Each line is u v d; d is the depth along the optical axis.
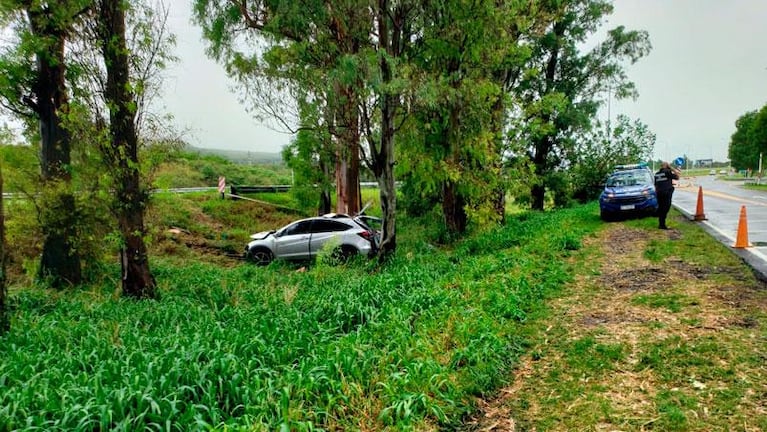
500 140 15.22
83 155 9.17
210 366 4.01
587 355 4.64
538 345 5.08
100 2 8.83
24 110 10.49
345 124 11.31
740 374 3.95
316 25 10.36
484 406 3.90
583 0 23.56
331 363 4.14
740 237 9.34
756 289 6.30
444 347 4.89
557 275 7.97
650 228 13.14
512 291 6.91
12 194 9.95
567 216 17.73
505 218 20.36
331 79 9.77
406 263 10.94
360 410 3.68
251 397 3.72
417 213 20.83
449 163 13.52
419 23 11.34
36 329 6.15
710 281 6.88
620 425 3.39
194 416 3.35
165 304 8.02
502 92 15.11
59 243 10.38
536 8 14.84
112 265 12.51
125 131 9.11
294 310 6.58
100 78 8.97
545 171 26.38
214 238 18.16
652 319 5.47
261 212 23.19
